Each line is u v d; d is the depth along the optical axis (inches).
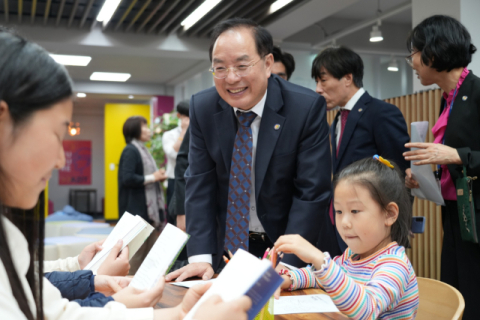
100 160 586.9
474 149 81.2
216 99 76.0
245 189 73.1
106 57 331.6
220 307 29.6
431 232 157.9
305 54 317.4
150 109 467.5
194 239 74.6
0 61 28.4
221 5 238.8
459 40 82.8
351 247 55.5
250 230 77.2
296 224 69.1
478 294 80.4
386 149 99.6
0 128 28.7
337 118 112.2
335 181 56.7
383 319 52.4
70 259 62.7
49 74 29.8
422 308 59.2
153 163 212.8
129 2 240.8
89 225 201.6
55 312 35.4
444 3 160.1
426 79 89.0
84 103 527.2
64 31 268.5
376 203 53.7
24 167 29.6
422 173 82.7
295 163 73.3
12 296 29.4
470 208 77.7
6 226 31.6
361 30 315.0
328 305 53.9
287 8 236.2
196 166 78.0
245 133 73.2
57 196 574.9
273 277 31.2
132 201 200.1
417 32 87.2
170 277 66.5
